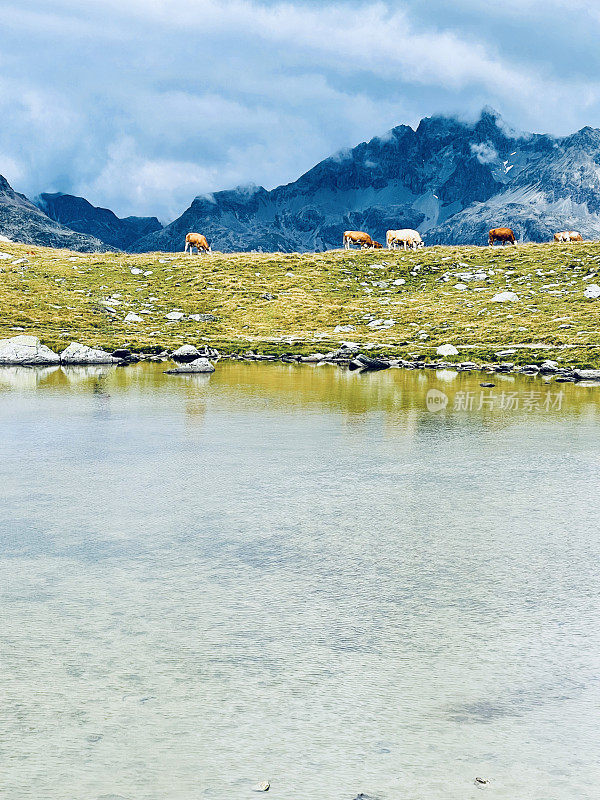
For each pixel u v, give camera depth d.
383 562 10.68
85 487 15.16
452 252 85.50
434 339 56.34
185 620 8.60
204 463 17.61
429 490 15.04
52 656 7.65
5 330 54.62
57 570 10.27
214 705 6.73
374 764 5.88
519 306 64.44
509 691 7.02
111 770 5.79
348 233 93.69
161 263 84.00
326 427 23.08
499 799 5.46
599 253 78.12
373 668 7.46
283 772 5.78
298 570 10.34
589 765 5.89
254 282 76.62
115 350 49.81
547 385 36.62
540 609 8.97
